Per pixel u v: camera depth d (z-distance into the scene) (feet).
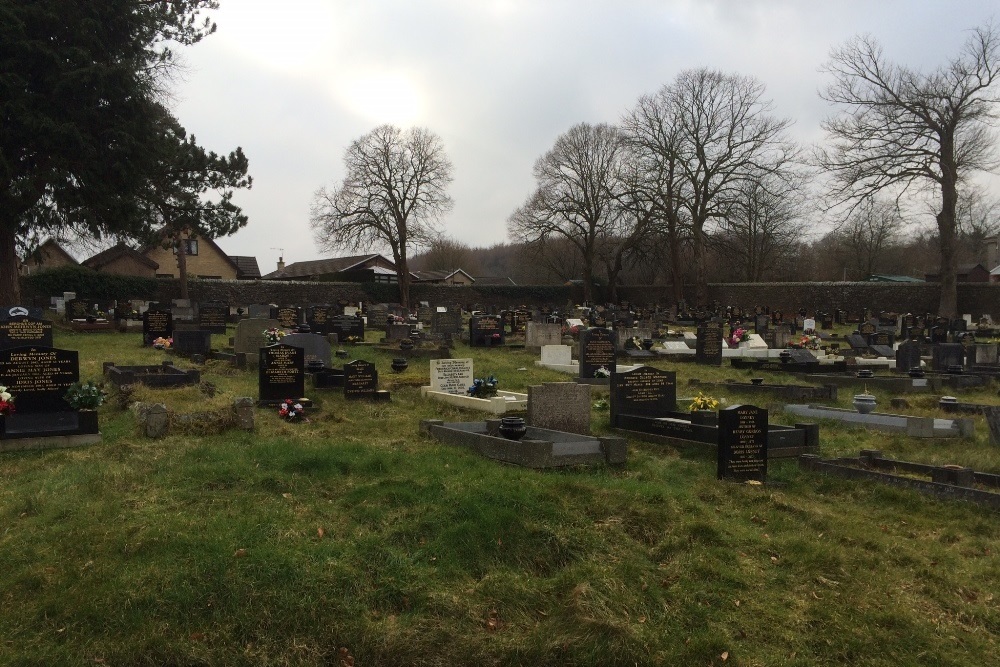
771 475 33.37
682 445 37.63
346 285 197.77
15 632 17.12
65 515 23.21
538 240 206.49
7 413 31.40
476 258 442.91
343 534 22.82
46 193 86.33
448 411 45.39
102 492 25.34
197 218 115.96
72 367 34.68
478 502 24.59
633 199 182.60
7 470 28.14
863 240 237.45
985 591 22.27
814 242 264.72
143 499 24.84
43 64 81.10
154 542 21.09
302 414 40.60
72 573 19.40
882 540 25.40
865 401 46.52
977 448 38.60
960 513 28.40
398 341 87.20
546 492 26.45
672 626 19.63
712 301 210.59
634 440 39.81
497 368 69.62
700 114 177.88
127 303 117.70
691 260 219.82
